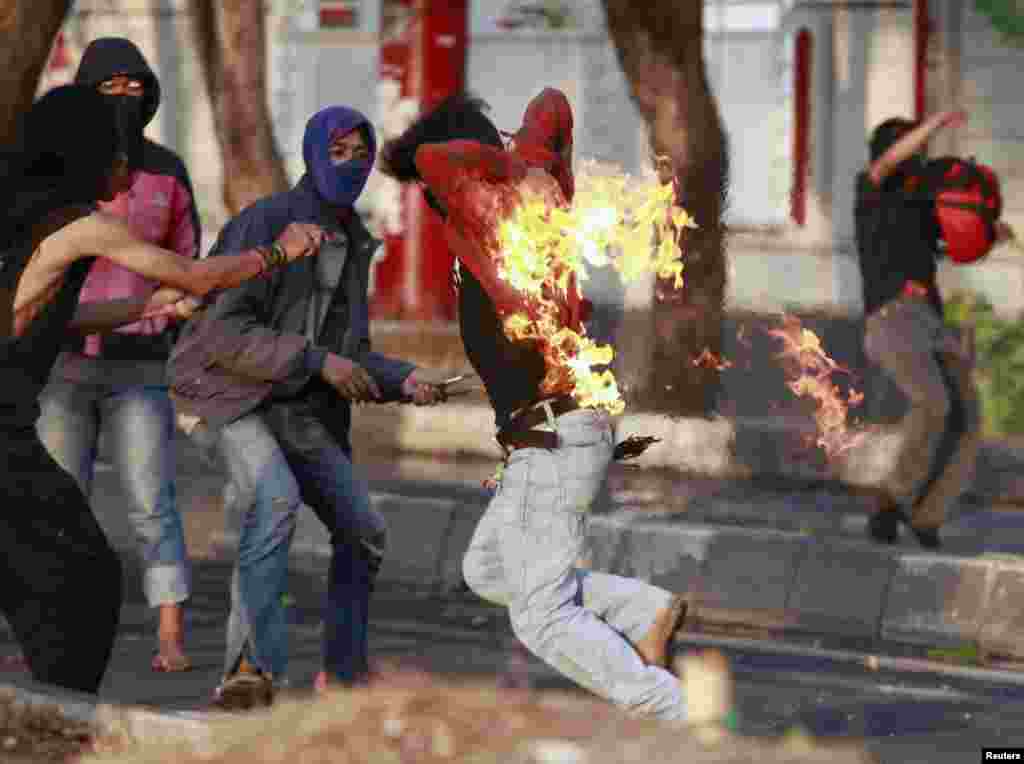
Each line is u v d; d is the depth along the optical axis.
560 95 14.70
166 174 18.67
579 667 13.66
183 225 18.83
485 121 14.78
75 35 54.91
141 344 18.89
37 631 13.81
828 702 18.20
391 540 24.66
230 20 34.84
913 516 24.50
